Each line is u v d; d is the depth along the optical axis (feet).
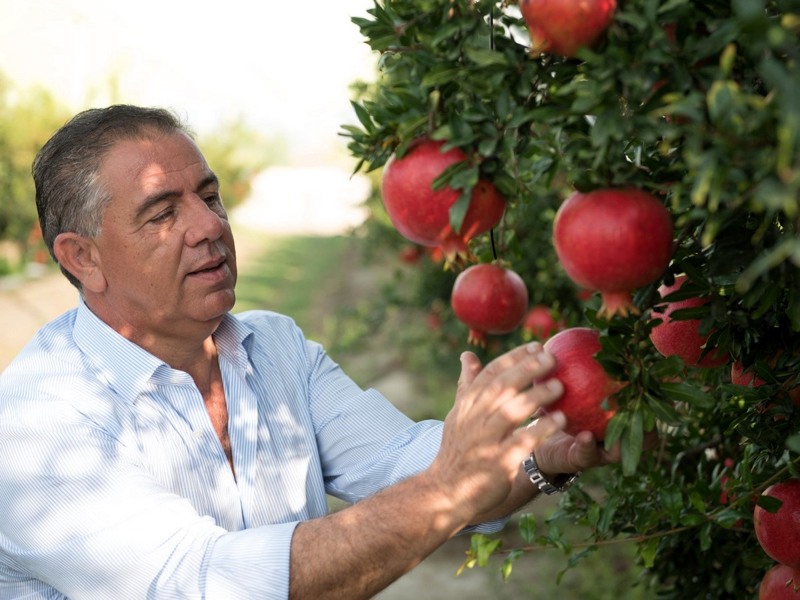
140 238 5.79
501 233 4.79
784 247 2.58
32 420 5.71
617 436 3.82
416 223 3.84
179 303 5.92
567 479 5.51
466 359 4.75
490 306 4.65
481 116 3.68
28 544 5.49
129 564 5.21
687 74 3.29
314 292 43.14
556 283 13.61
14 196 42.98
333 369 7.12
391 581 4.82
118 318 6.07
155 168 5.80
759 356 4.73
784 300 4.49
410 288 24.34
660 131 3.18
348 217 76.48
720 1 3.34
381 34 3.89
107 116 5.92
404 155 3.81
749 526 5.87
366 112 3.99
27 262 45.27
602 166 3.52
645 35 3.26
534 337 11.31
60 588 5.49
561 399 3.99
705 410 6.32
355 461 6.76
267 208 81.30
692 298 4.43
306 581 4.78
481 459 4.29
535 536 5.05
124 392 5.97
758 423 4.90
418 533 4.59
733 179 2.96
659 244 3.50
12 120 43.11
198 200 5.95
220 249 6.01
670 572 6.65
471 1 3.76
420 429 6.61
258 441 6.42
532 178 4.42
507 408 4.13
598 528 5.31
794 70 2.69
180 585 5.08
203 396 6.39
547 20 3.40
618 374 3.84
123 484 5.49
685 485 6.42
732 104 2.81
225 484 6.21
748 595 6.14
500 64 3.61
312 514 6.62
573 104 3.37
